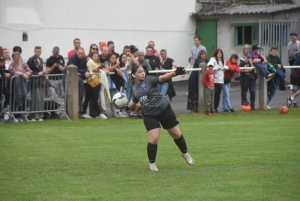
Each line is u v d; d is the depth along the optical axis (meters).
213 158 32.50
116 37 89.75
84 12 86.19
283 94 70.44
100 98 51.91
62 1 83.94
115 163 31.66
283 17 90.75
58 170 29.91
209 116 53.44
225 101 56.06
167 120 29.34
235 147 36.19
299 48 69.31
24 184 26.66
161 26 94.44
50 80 50.31
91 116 52.28
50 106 50.38
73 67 50.41
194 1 97.56
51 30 83.19
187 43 97.56
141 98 29.03
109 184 26.42
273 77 58.38
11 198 24.05
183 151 29.95
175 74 28.88
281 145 36.75
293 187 25.27
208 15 96.56
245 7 94.56
